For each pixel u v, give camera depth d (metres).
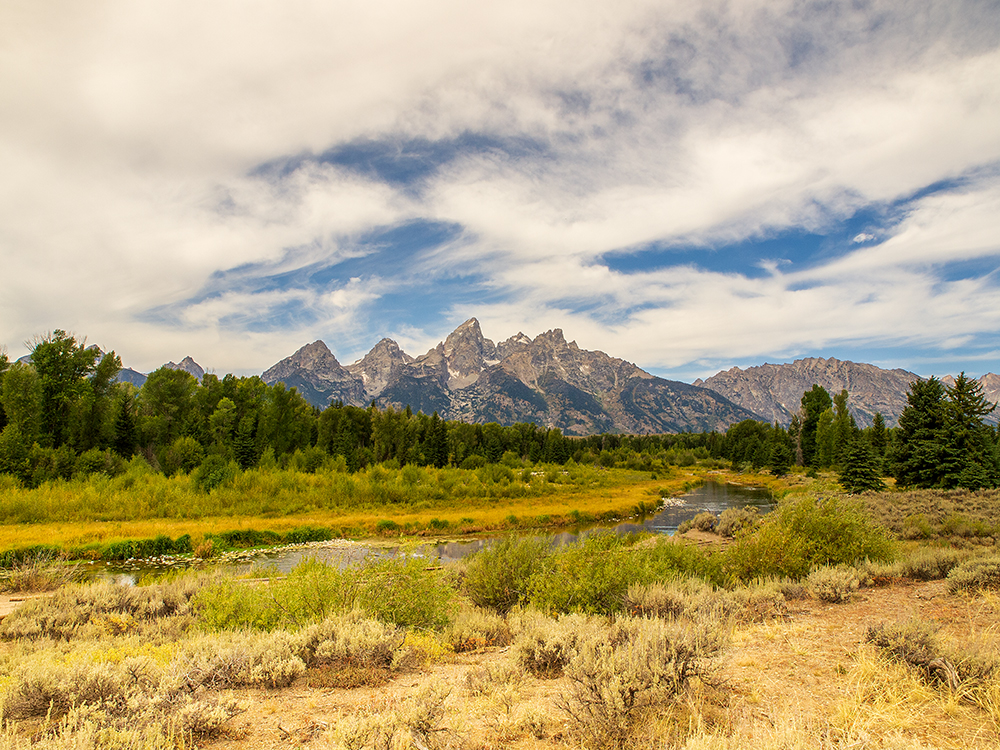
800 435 84.31
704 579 10.88
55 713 4.54
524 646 5.86
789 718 3.85
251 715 4.64
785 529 12.00
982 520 18.70
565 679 5.31
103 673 4.89
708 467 104.81
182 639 7.82
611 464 91.38
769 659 5.52
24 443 39.44
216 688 5.32
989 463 32.94
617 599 8.75
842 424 67.81
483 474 55.62
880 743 3.40
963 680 4.37
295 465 47.97
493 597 10.38
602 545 10.24
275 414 63.94
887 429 53.72
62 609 10.03
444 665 6.45
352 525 31.77
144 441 53.84
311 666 6.15
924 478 35.12
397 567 9.11
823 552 11.60
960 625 6.36
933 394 36.91
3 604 13.22
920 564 10.38
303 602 8.66
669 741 3.62
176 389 61.03
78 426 48.28
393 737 3.75
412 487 44.12
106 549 23.92
